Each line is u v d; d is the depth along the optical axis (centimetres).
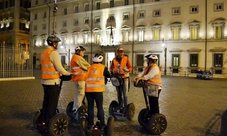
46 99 627
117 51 793
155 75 651
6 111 903
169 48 4031
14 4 6131
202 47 3772
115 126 720
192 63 3856
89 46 4875
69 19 5166
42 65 612
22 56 2733
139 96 1366
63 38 5253
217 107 1053
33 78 2639
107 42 4666
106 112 916
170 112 931
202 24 3788
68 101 1155
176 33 3997
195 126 734
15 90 1559
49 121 587
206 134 655
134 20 4369
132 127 712
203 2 3775
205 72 3341
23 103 1077
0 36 6425
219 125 747
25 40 6259
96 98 581
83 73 750
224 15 3625
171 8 4025
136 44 4328
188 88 1900
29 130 664
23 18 6228
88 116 584
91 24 4844
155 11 4175
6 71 2669
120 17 4519
